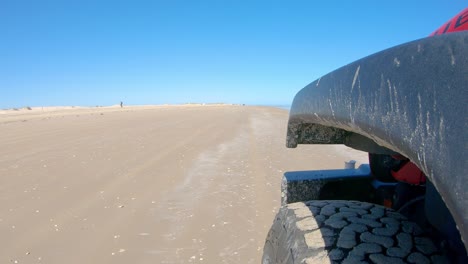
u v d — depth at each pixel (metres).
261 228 4.22
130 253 3.64
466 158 0.63
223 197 5.41
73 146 9.80
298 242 1.52
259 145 10.80
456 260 1.27
